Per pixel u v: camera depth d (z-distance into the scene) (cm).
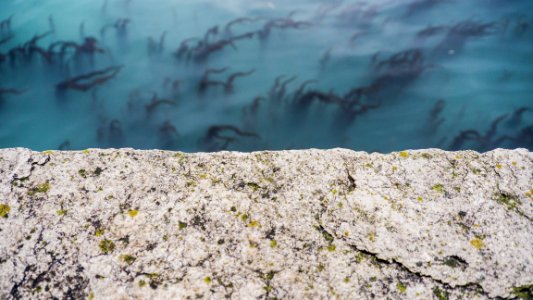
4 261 38
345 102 249
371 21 350
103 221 41
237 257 40
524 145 226
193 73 288
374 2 376
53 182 44
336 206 43
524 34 318
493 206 42
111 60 304
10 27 335
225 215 42
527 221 42
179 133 238
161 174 45
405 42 322
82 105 262
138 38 331
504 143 227
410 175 45
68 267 38
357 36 331
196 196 44
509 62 294
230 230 41
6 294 37
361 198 44
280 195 44
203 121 247
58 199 42
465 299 37
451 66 291
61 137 241
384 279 38
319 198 44
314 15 360
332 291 38
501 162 46
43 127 249
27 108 261
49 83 282
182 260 39
